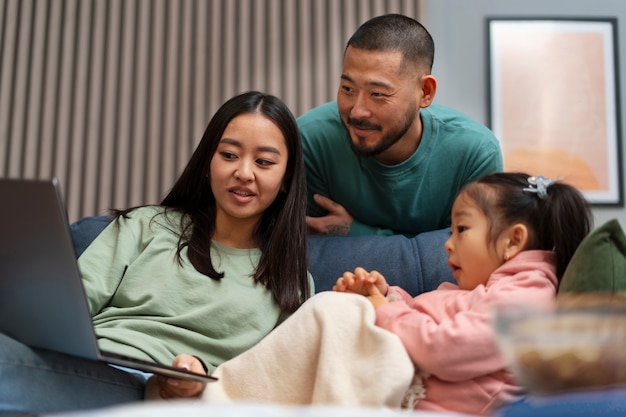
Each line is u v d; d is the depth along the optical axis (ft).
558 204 3.93
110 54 10.53
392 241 5.15
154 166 10.33
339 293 3.66
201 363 4.02
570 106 10.04
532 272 3.66
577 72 10.11
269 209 4.87
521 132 10.00
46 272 2.81
